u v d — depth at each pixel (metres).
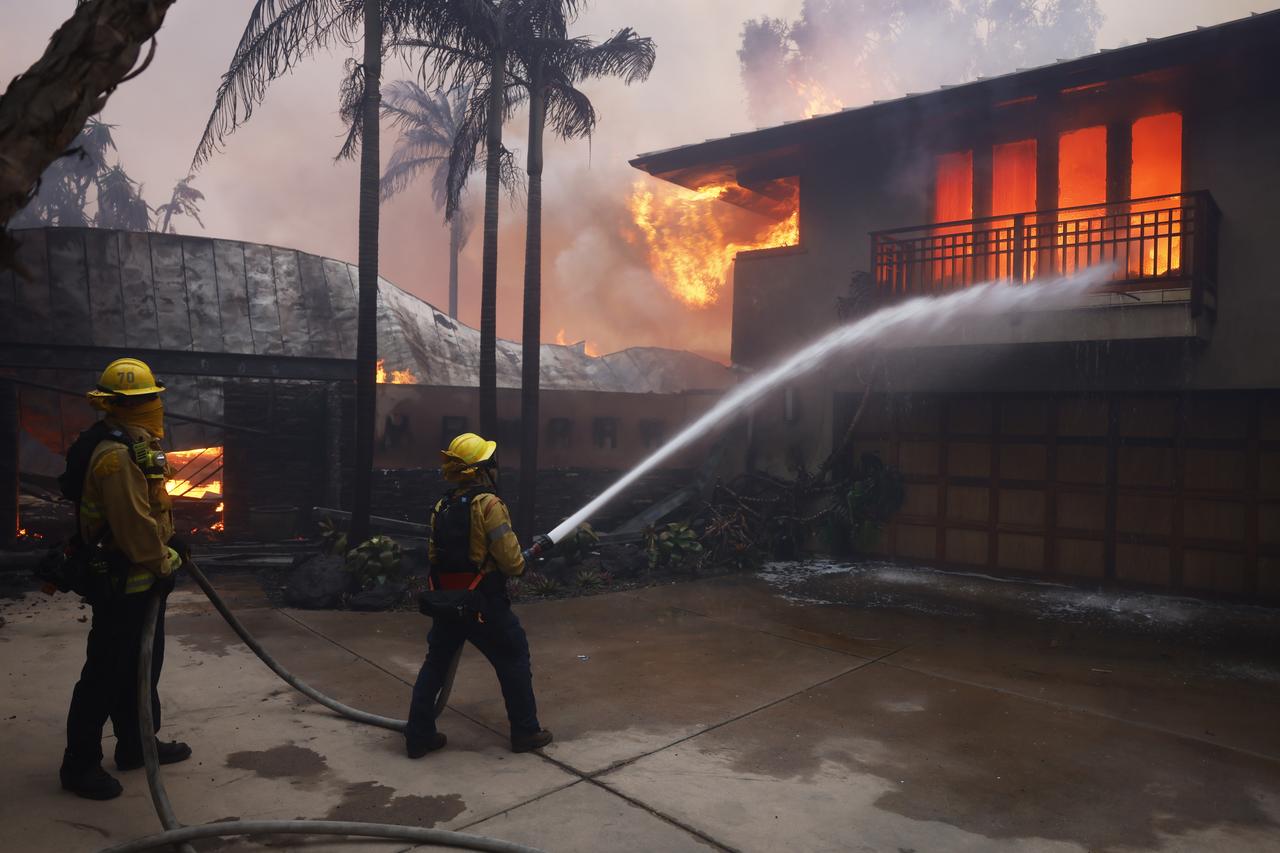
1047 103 8.96
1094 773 4.12
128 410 3.54
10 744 4.09
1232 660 6.26
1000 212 9.73
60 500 11.88
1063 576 9.25
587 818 3.50
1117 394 8.96
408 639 6.37
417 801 3.62
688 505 11.23
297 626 6.68
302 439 10.69
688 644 6.45
